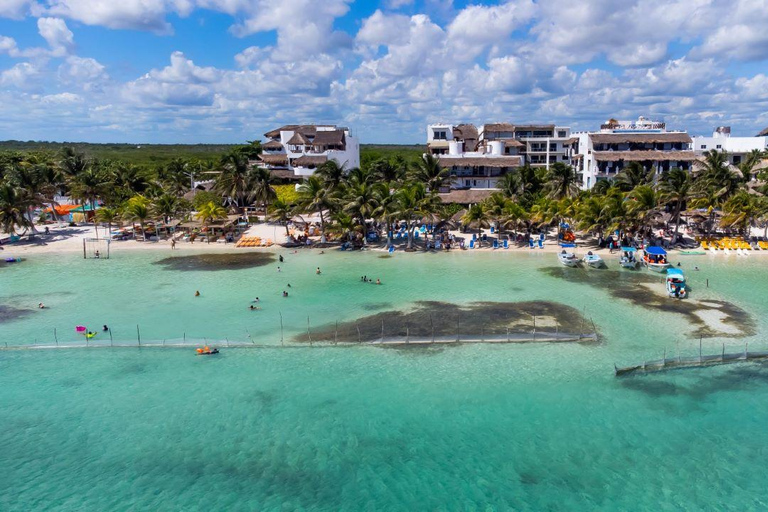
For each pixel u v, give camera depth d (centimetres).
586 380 3578
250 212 10775
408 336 4281
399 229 9138
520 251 7544
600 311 4900
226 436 3005
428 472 2683
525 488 2556
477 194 9775
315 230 8956
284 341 4300
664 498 2473
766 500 2450
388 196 7638
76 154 11150
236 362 3941
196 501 2498
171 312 5062
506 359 3912
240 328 4612
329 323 4703
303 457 2811
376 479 2636
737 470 2656
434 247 7812
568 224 8575
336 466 2739
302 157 11862
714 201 7475
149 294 5653
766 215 6931
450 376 3662
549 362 3850
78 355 4088
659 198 7338
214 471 2709
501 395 3400
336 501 2489
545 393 3416
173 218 9756
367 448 2884
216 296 5559
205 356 4047
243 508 2448
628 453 2802
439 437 2972
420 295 5478
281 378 3675
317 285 5928
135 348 4216
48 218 10631
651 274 6184
